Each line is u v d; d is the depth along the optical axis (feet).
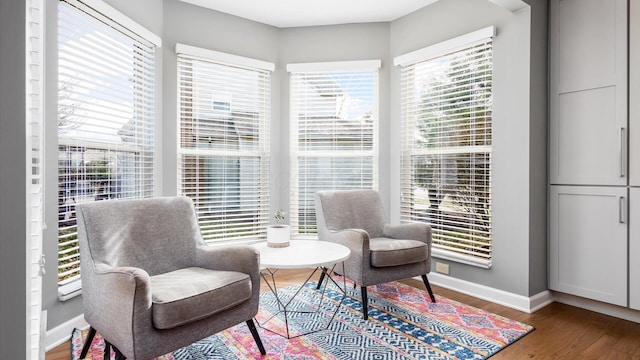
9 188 1.87
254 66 11.68
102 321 5.44
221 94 11.24
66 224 7.43
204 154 10.94
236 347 6.73
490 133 9.38
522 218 8.65
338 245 8.30
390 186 12.05
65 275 7.30
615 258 7.90
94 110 7.95
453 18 10.12
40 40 4.96
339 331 7.39
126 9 8.81
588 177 8.29
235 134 11.52
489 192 9.37
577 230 8.49
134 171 9.28
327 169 12.28
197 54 10.57
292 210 12.37
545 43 8.89
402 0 10.49
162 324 5.04
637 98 7.54
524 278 8.60
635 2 7.56
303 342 6.93
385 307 8.73
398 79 11.75
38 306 4.38
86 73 7.70
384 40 12.00
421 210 11.16
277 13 11.33
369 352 6.53
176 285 5.70
